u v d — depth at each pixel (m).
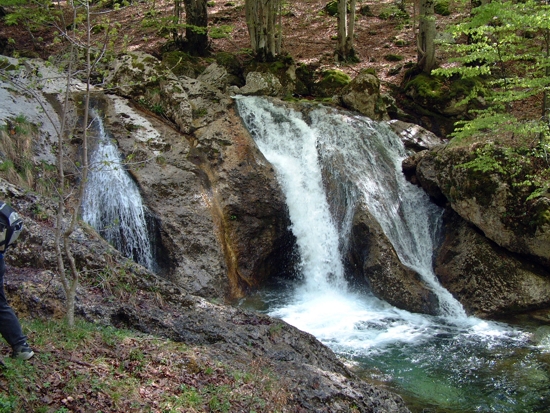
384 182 11.99
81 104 11.68
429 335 8.88
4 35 18.16
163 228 9.88
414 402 6.77
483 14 9.87
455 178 10.98
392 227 11.19
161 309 6.65
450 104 14.82
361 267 10.67
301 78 16.23
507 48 11.13
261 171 11.47
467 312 10.02
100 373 4.70
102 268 6.79
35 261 6.61
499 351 8.24
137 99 12.41
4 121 9.73
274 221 11.23
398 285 10.05
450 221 11.63
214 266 9.96
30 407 4.04
